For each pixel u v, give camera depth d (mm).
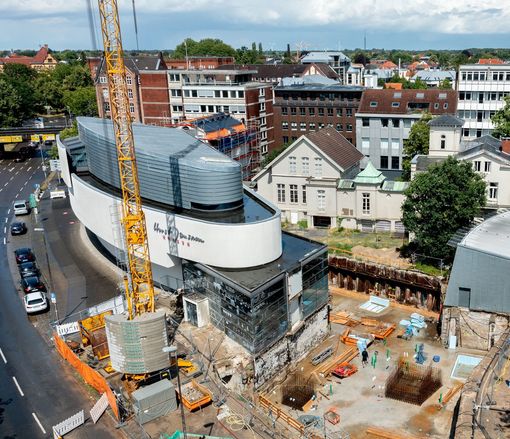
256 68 172750
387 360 51875
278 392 48344
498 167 71312
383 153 109625
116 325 44938
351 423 43438
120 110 50438
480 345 52406
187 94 127875
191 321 54938
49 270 71312
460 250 51312
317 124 123625
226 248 51406
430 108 107312
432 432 41844
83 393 47281
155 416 43312
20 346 55062
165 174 59281
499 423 34781
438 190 62438
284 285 50031
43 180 119250
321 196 81625
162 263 58625
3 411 45469
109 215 63375
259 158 119750
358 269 65688
